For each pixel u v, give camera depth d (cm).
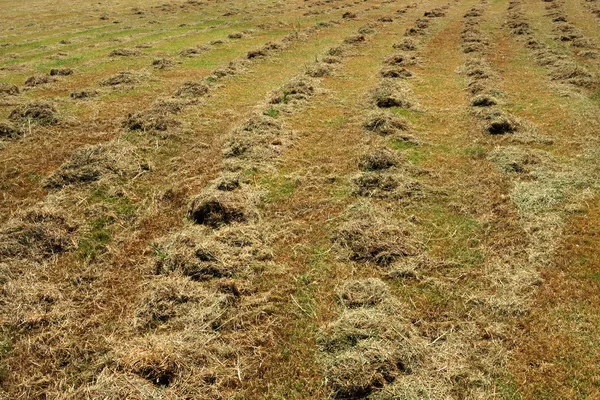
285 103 1400
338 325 604
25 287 679
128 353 564
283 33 2566
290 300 668
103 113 1382
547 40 2073
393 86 1496
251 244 764
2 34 2748
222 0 4016
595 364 556
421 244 766
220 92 1541
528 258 723
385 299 646
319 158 1063
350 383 525
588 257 724
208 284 680
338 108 1370
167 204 905
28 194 945
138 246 786
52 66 1972
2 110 1408
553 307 636
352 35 2370
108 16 3388
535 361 561
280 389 542
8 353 589
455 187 925
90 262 752
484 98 1340
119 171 997
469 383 534
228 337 602
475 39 2111
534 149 1058
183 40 2464
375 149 1052
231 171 1016
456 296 664
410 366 544
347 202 888
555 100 1369
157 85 1650
